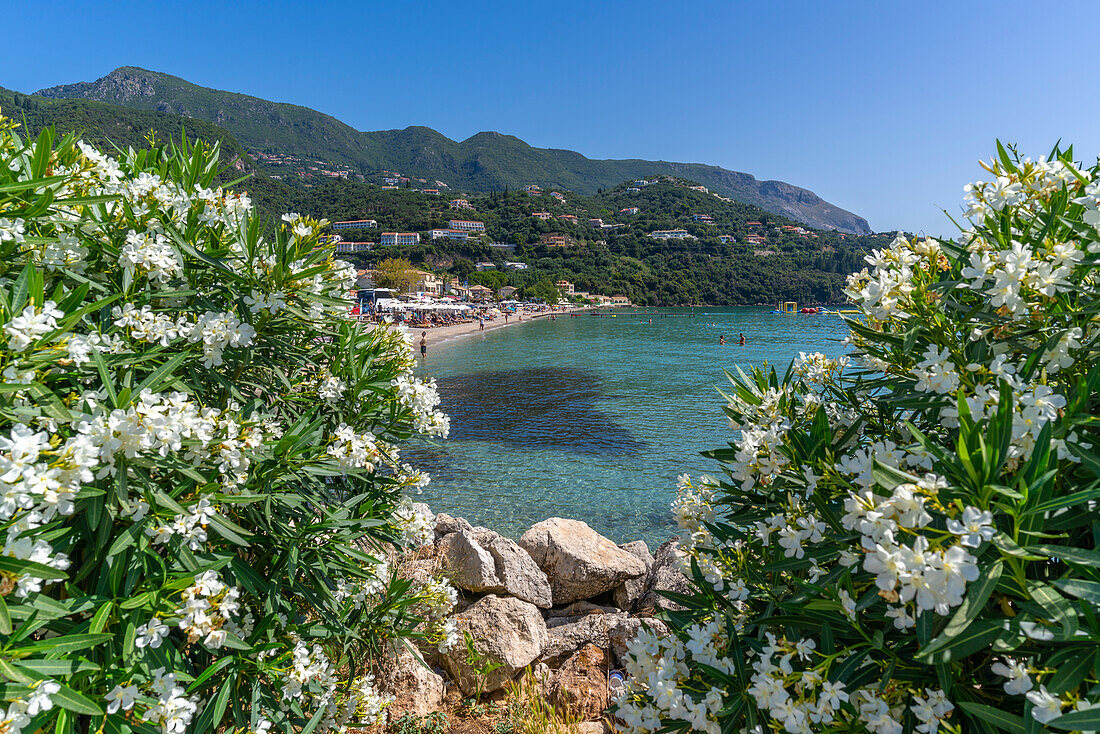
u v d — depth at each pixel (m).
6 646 1.75
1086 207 2.19
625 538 12.12
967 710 1.59
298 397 3.43
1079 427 1.88
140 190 2.83
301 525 3.10
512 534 12.22
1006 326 2.22
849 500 1.81
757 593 2.54
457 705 4.68
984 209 2.48
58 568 1.93
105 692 2.09
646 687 2.59
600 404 28.52
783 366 42.38
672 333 82.38
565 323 108.44
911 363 2.48
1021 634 1.54
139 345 2.68
